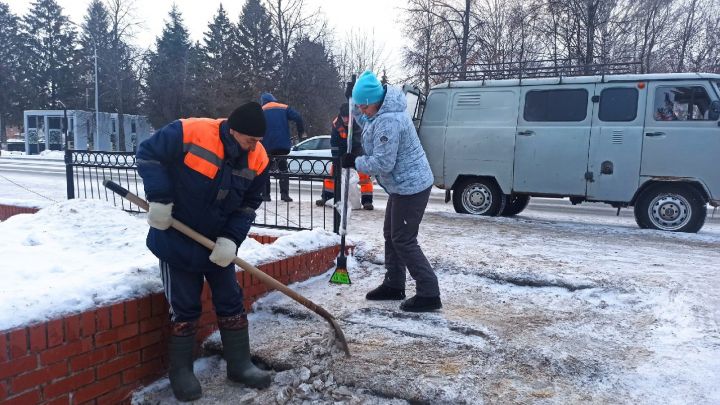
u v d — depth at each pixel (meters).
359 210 8.73
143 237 5.30
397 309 3.88
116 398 2.88
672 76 7.40
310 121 33.00
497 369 2.96
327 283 4.59
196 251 2.84
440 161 8.92
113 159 7.16
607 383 2.81
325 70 33.62
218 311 3.08
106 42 41.84
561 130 8.02
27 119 38.38
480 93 8.63
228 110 34.44
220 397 2.96
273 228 6.03
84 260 4.47
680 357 3.04
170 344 2.97
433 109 9.00
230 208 2.91
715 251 5.88
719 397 2.63
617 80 7.69
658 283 4.16
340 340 3.16
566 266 4.70
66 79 51.53
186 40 54.31
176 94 44.03
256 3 35.91
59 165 22.59
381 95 3.69
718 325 3.42
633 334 3.41
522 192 8.34
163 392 3.02
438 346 3.26
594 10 17.08
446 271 4.75
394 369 2.96
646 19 18.25
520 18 19.56
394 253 4.06
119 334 2.87
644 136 7.53
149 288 3.08
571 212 10.77
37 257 4.47
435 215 8.61
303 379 2.96
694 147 7.25
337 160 5.30
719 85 7.31
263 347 3.31
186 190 2.76
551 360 3.02
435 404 2.68
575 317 3.73
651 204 7.62
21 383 2.43
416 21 21.16
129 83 42.22
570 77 8.02
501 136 8.43
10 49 54.41
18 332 2.40
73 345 2.64
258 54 34.78
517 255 5.16
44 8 53.50
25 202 7.12
